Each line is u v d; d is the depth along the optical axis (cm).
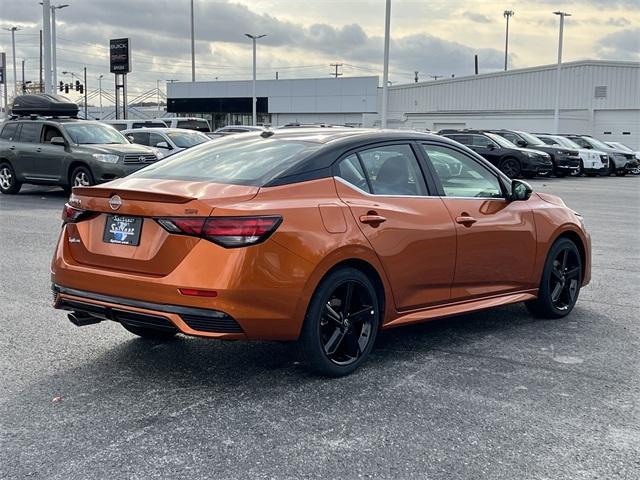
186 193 450
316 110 6247
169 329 437
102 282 457
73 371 498
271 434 396
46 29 2625
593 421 420
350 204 484
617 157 3253
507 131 2984
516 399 452
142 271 446
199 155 541
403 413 428
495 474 354
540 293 635
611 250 1052
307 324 460
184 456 369
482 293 580
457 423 414
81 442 385
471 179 586
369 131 546
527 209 616
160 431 400
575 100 5156
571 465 365
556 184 2589
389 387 470
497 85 5469
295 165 479
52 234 1123
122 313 450
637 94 4962
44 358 526
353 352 493
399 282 511
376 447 381
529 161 2639
